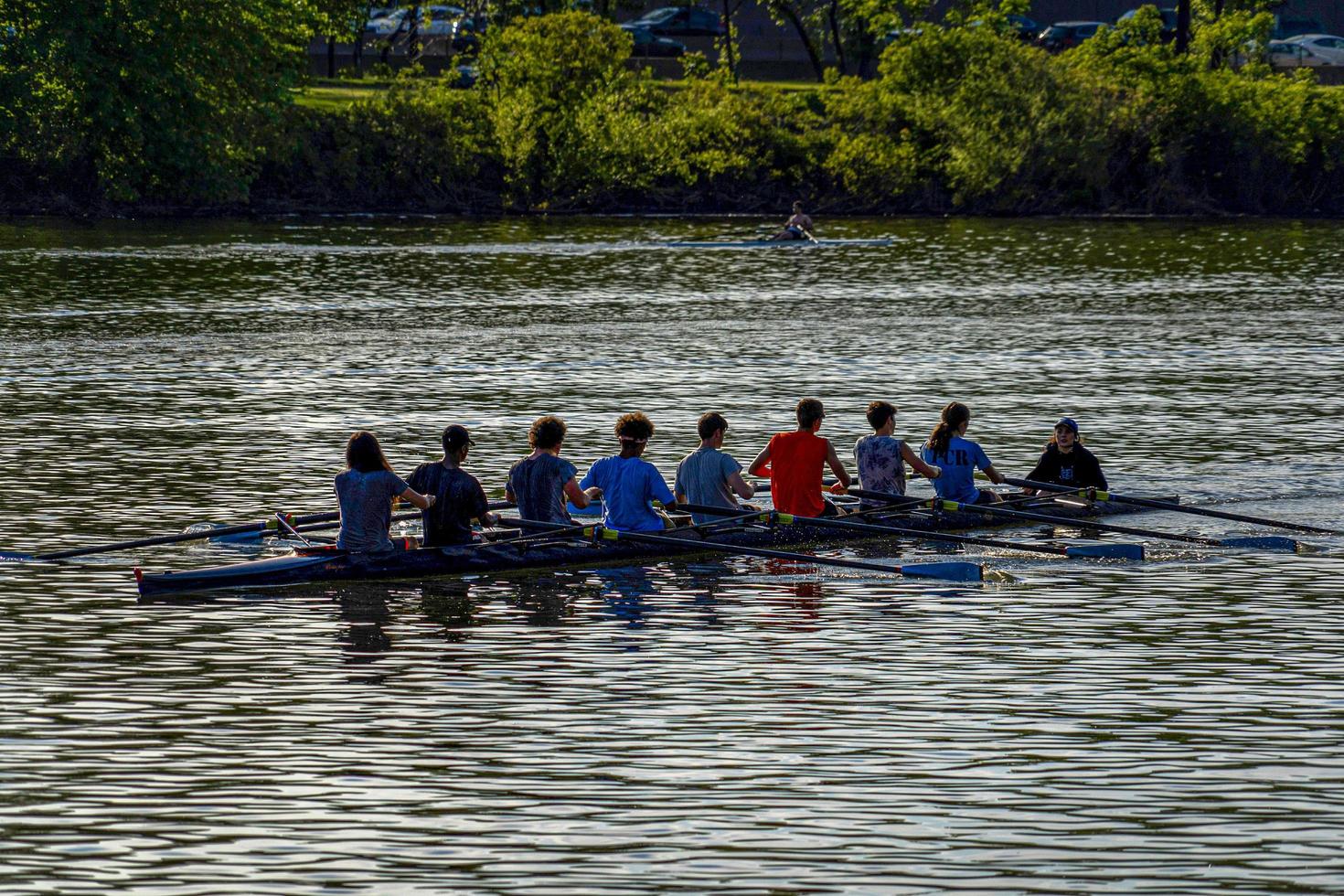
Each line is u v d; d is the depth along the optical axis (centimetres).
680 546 6197
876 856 3569
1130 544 6500
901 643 5159
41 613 5403
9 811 3794
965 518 6938
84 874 3475
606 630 5294
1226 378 10981
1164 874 3484
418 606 5566
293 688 4669
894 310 14950
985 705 4547
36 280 16162
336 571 5856
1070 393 10319
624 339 12781
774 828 3709
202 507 6962
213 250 19538
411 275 17388
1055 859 3550
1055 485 7131
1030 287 17050
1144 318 14438
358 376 10819
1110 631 5309
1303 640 5200
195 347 12038
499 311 14575
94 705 4509
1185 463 8156
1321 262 19888
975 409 9725
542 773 4034
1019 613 5544
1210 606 5634
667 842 3638
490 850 3594
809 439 6681
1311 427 9131
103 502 7038
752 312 14725
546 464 6256
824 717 4444
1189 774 4031
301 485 7400
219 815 3775
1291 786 3956
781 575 6088
